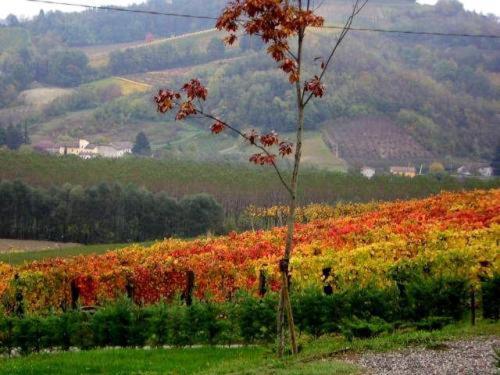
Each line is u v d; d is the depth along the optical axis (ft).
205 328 61.11
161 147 609.01
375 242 88.53
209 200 307.17
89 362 53.67
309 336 57.67
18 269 97.04
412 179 333.01
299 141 47.37
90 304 84.33
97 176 355.15
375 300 56.03
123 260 100.53
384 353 45.78
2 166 343.05
